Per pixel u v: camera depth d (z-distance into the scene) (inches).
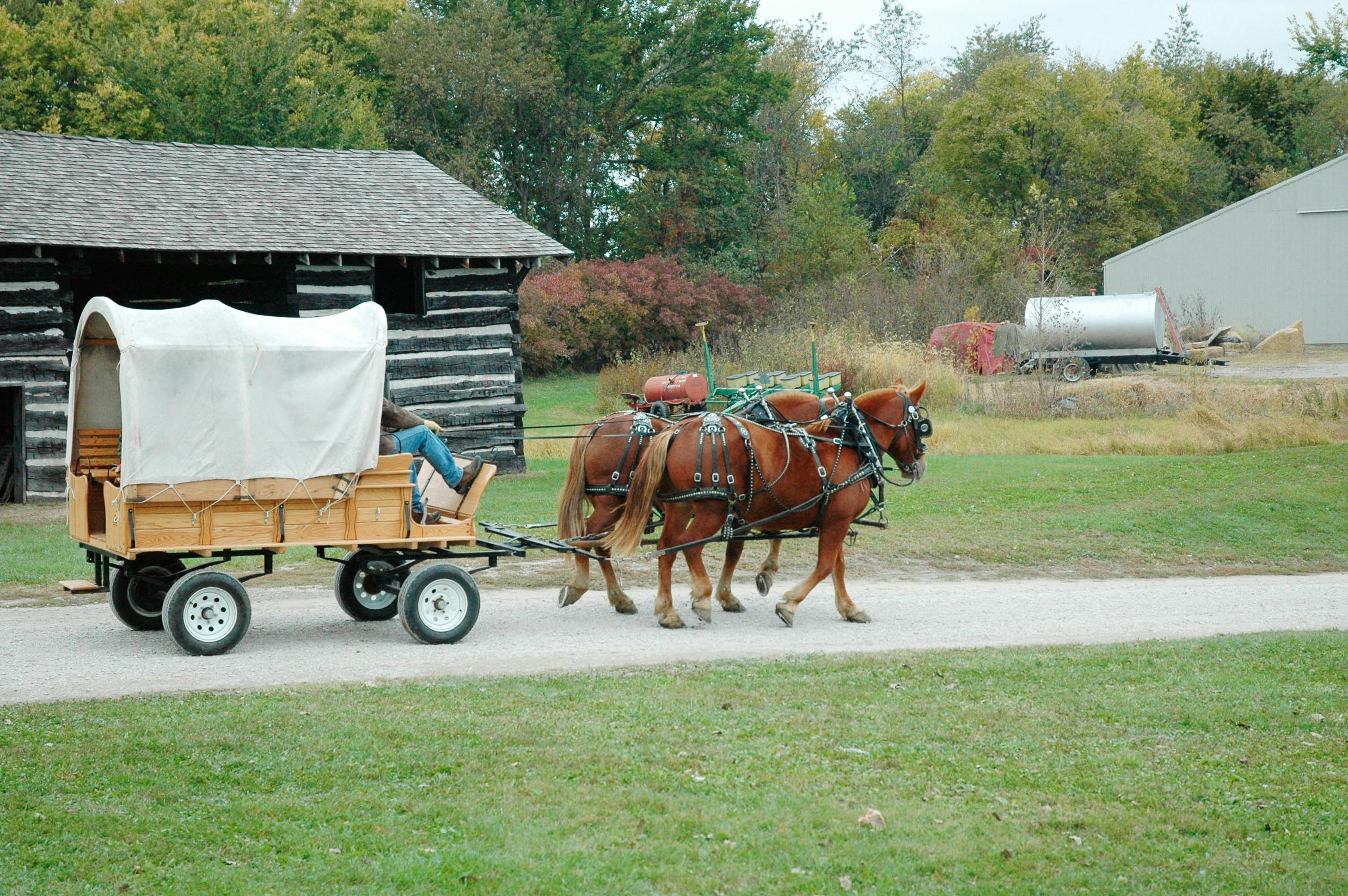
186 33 2112.5
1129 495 804.0
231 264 862.5
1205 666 383.6
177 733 288.2
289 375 386.3
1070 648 415.8
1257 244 2082.9
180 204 875.4
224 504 385.7
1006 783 265.4
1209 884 216.7
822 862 221.8
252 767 266.8
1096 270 2573.8
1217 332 1920.5
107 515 401.7
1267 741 298.8
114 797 249.0
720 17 2598.4
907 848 227.5
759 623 470.3
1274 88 3235.7
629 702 323.3
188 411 373.4
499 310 949.2
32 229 773.9
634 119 2623.0
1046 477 876.6
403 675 360.8
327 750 278.5
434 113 2388.0
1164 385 1339.8
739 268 2514.8
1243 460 931.3
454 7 2524.6
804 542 684.7
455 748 281.1
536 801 249.1
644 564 614.2
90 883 210.4
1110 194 2615.7
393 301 1026.1
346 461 396.2
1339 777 271.9
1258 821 245.9
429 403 919.7
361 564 447.8
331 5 2564.0
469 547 495.2
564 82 2517.2
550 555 631.8
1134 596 556.4
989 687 348.8
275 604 498.6
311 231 881.5
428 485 466.0
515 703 321.7
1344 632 457.1
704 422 445.7
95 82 2092.8
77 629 442.3
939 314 2034.9
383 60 2375.7
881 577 607.5
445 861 218.2
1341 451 954.1
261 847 225.3
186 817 239.5
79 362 418.6
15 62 2107.5
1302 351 1905.8
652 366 1664.6
